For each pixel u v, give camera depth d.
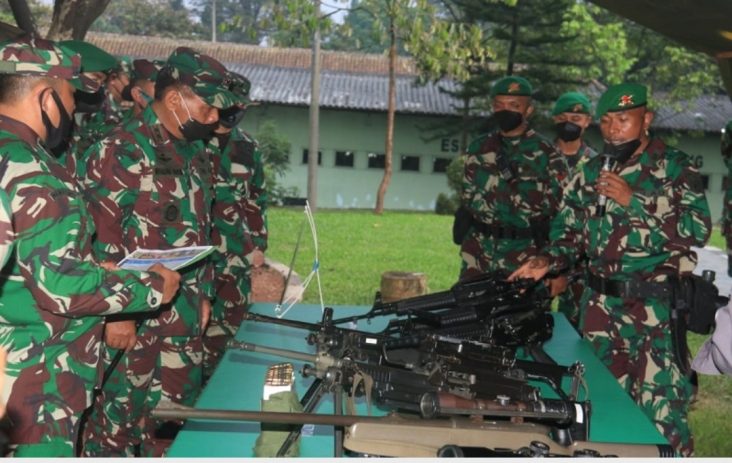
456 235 6.12
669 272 4.14
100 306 2.74
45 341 2.70
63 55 2.71
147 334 3.73
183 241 3.74
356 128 26.17
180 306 3.77
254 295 8.95
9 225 2.49
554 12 23.92
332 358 2.72
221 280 5.24
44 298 2.62
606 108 4.12
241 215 5.27
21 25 7.76
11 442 2.62
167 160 3.68
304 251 14.34
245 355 3.67
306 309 4.65
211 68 3.61
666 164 4.17
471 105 26.27
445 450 2.29
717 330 2.82
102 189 3.54
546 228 5.84
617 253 4.16
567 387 3.48
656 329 4.11
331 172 26.19
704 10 4.90
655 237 4.12
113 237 3.56
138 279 2.89
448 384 2.69
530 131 5.87
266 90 25.62
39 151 2.64
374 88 27.17
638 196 4.15
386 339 3.16
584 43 24.19
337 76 27.78
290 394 2.65
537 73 24.03
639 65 27.14
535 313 3.80
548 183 5.78
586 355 3.99
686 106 26.81
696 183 4.15
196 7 29.25
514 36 24.00
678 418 4.05
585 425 2.58
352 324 4.29
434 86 27.48
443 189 26.64
